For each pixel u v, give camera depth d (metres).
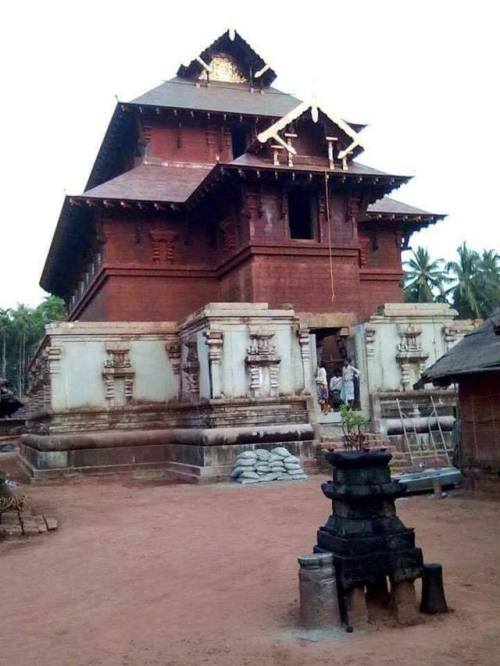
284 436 19.53
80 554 10.24
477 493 14.44
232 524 12.07
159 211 26.70
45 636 6.57
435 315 22.75
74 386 21.50
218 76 33.81
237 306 19.97
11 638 6.57
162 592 7.92
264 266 24.38
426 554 9.06
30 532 11.95
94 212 26.45
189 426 21.31
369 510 6.50
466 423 15.29
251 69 34.06
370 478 6.55
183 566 9.16
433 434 21.48
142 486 18.59
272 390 19.97
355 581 6.18
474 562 8.50
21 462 29.52
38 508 15.00
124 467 21.44
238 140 32.22
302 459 19.53
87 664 5.71
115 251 26.53
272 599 7.29
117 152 33.44
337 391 23.59
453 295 64.88
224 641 6.05
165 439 21.94
